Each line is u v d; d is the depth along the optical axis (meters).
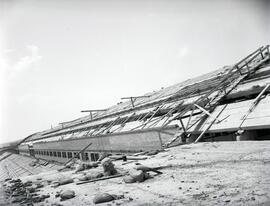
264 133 10.54
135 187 5.82
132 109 24.75
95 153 22.06
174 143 12.03
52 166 34.59
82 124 37.47
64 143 30.83
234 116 10.76
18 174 38.62
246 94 12.34
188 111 15.05
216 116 11.73
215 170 5.95
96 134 23.52
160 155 9.82
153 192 5.16
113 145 18.75
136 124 18.72
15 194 7.29
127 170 8.03
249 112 10.30
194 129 11.74
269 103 10.09
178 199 4.47
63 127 50.66
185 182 5.46
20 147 69.94
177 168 6.93
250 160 6.15
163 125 14.30
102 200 5.06
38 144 46.06
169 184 5.54
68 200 5.69
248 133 9.62
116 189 5.94
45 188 7.68
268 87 11.30
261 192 4.04
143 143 14.99
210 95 14.84
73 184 7.48
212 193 4.45
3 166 56.38
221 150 8.21
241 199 3.92
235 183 4.73
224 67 22.53
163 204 4.35
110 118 28.08
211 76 21.34
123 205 4.62
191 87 19.50
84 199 5.52
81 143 25.27
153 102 22.05
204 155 7.98
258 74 13.98
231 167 5.90
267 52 16.52
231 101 13.55
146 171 6.87
